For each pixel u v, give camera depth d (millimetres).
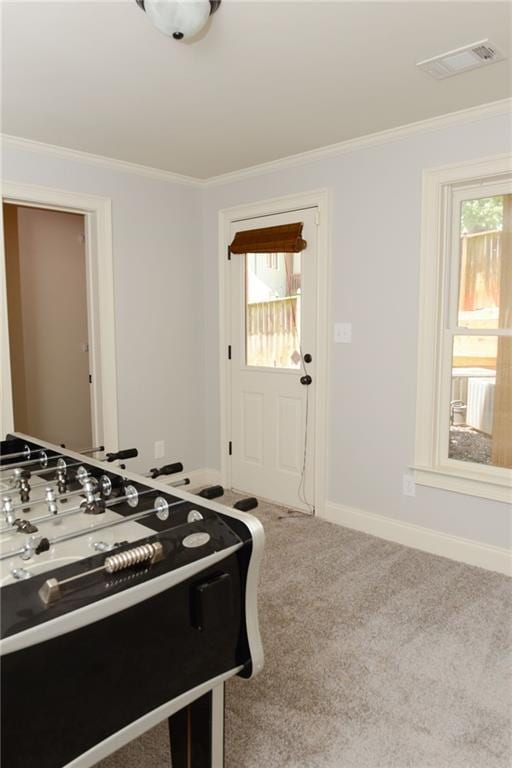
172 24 1623
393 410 2996
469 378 2824
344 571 2684
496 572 2672
